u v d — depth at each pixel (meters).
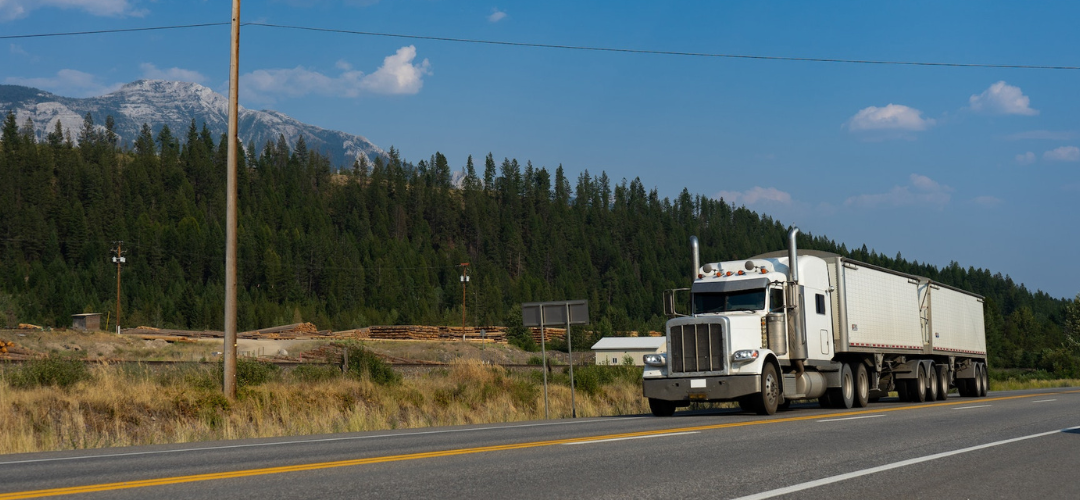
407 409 21.34
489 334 94.50
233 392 19.06
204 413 17.62
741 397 18.08
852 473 7.53
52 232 179.38
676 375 18.30
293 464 8.12
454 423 20.27
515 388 24.78
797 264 20.70
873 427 13.06
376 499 6.04
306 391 20.61
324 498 6.07
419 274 194.88
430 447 9.93
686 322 18.47
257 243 190.00
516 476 7.24
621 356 90.12
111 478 7.21
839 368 22.03
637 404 25.48
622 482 6.91
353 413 19.25
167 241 179.38
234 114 20.14
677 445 10.02
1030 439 11.10
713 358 18.08
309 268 191.88
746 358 17.86
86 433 15.70
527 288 196.50
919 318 28.44
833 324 22.42
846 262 23.02
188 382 20.64
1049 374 78.19
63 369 19.16
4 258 177.50
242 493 6.29
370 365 25.61
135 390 18.11
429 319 159.62
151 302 146.38
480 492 6.38
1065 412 17.84
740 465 8.06
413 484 6.76
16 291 145.00
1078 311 121.12
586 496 6.21
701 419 16.00
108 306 142.50
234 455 9.19
